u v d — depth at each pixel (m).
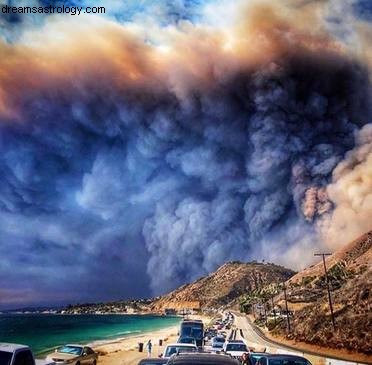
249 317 157.38
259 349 40.59
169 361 8.20
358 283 65.25
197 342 32.38
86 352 24.66
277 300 145.75
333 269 152.75
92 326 188.38
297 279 183.88
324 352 48.38
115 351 53.69
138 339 97.88
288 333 71.38
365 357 41.81
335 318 57.50
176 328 163.12
